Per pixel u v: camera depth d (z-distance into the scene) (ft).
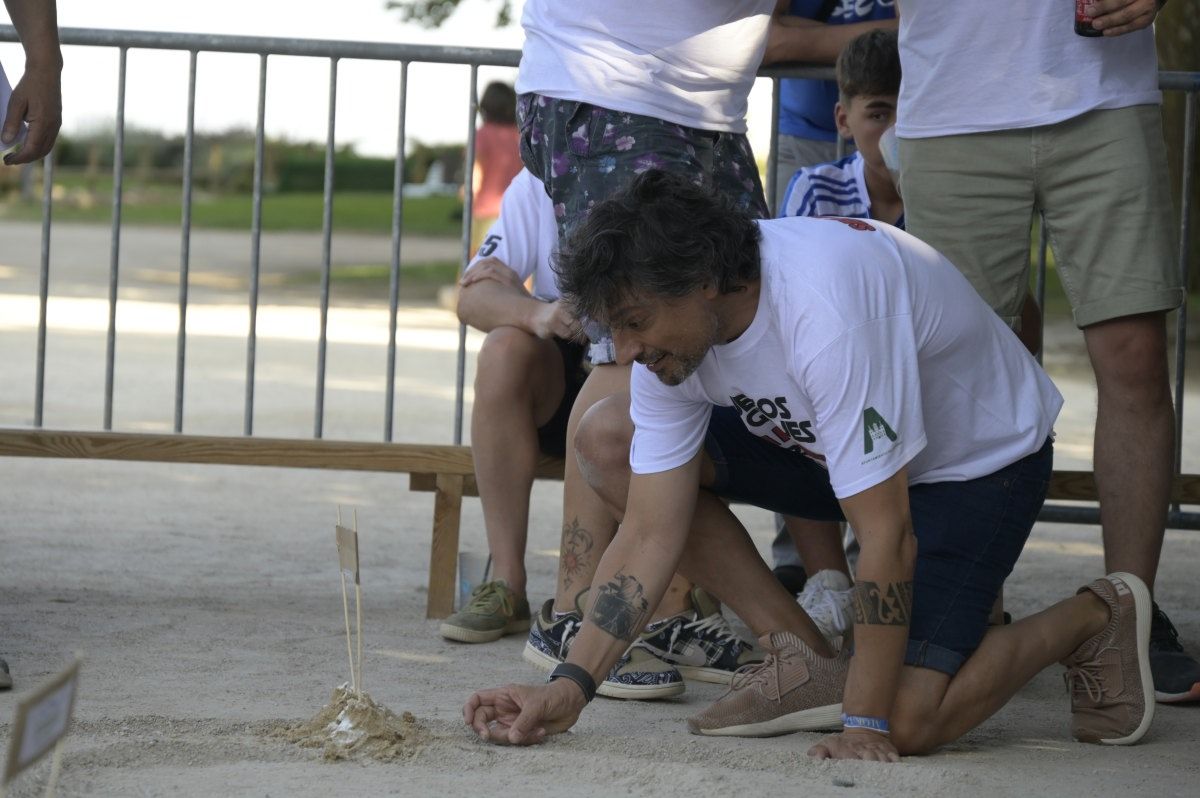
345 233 124.57
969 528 11.19
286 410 32.94
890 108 15.66
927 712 10.80
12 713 11.33
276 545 20.02
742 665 13.43
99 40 17.29
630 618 11.16
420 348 47.55
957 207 13.80
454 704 12.21
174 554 19.01
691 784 9.80
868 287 10.45
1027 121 13.34
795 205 16.37
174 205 159.43
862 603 10.55
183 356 17.65
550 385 15.71
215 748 10.30
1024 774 10.48
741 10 13.89
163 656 13.53
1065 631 11.32
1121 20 12.76
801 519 15.03
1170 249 13.41
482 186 43.50
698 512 11.89
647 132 13.47
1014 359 11.63
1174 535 23.08
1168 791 10.22
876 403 10.30
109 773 9.68
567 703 10.96
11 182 157.48
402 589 17.46
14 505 22.38
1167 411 13.44
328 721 10.66
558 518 23.43
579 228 10.25
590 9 13.76
